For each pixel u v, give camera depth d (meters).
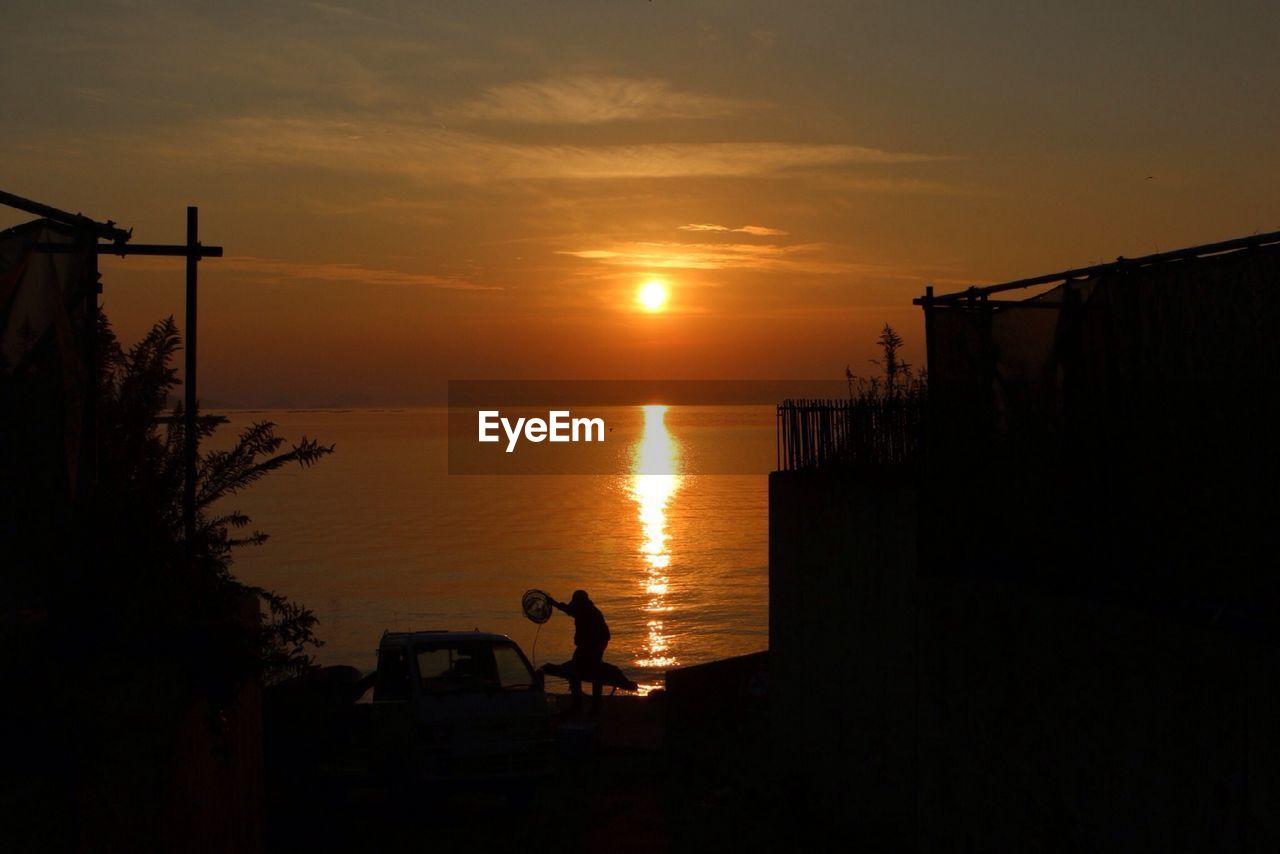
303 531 97.56
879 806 9.51
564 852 9.86
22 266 4.53
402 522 106.44
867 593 9.80
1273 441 5.54
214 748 5.84
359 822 11.34
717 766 12.56
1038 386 7.52
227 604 6.12
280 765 11.39
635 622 48.94
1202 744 5.76
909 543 9.12
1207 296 5.96
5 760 4.09
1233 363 5.79
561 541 86.88
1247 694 5.43
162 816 5.28
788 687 11.41
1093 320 6.93
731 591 58.78
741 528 96.81
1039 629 7.27
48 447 4.75
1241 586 5.74
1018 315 7.77
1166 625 6.05
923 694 8.83
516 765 11.32
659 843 10.02
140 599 5.34
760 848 9.75
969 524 8.39
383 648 12.84
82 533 5.12
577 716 15.33
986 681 7.93
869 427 10.34
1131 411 6.59
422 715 11.39
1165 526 6.30
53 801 4.14
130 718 4.69
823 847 9.70
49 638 4.73
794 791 10.96
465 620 49.88
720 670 14.80
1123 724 6.43
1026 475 7.66
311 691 11.62
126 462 5.77
